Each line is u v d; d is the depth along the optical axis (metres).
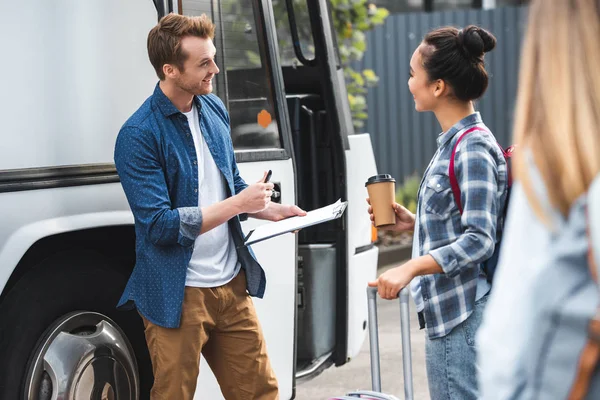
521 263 1.59
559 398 1.52
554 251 1.55
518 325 1.57
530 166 1.59
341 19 12.36
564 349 1.51
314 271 6.11
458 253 3.27
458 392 3.46
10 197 3.81
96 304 4.39
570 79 1.56
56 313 4.23
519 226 1.61
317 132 6.31
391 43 15.98
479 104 16.02
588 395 1.51
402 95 16.03
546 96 1.57
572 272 1.52
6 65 3.85
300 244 6.21
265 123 5.23
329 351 6.21
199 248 3.94
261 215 4.30
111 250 4.59
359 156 6.43
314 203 6.32
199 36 3.81
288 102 6.31
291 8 6.46
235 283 4.09
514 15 15.78
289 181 5.30
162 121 3.85
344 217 6.18
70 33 4.08
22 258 4.21
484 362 1.64
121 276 4.52
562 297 1.52
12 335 4.06
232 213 3.76
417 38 15.91
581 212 1.53
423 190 3.51
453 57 3.48
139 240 3.85
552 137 1.56
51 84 4.00
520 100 1.65
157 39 3.82
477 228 3.29
